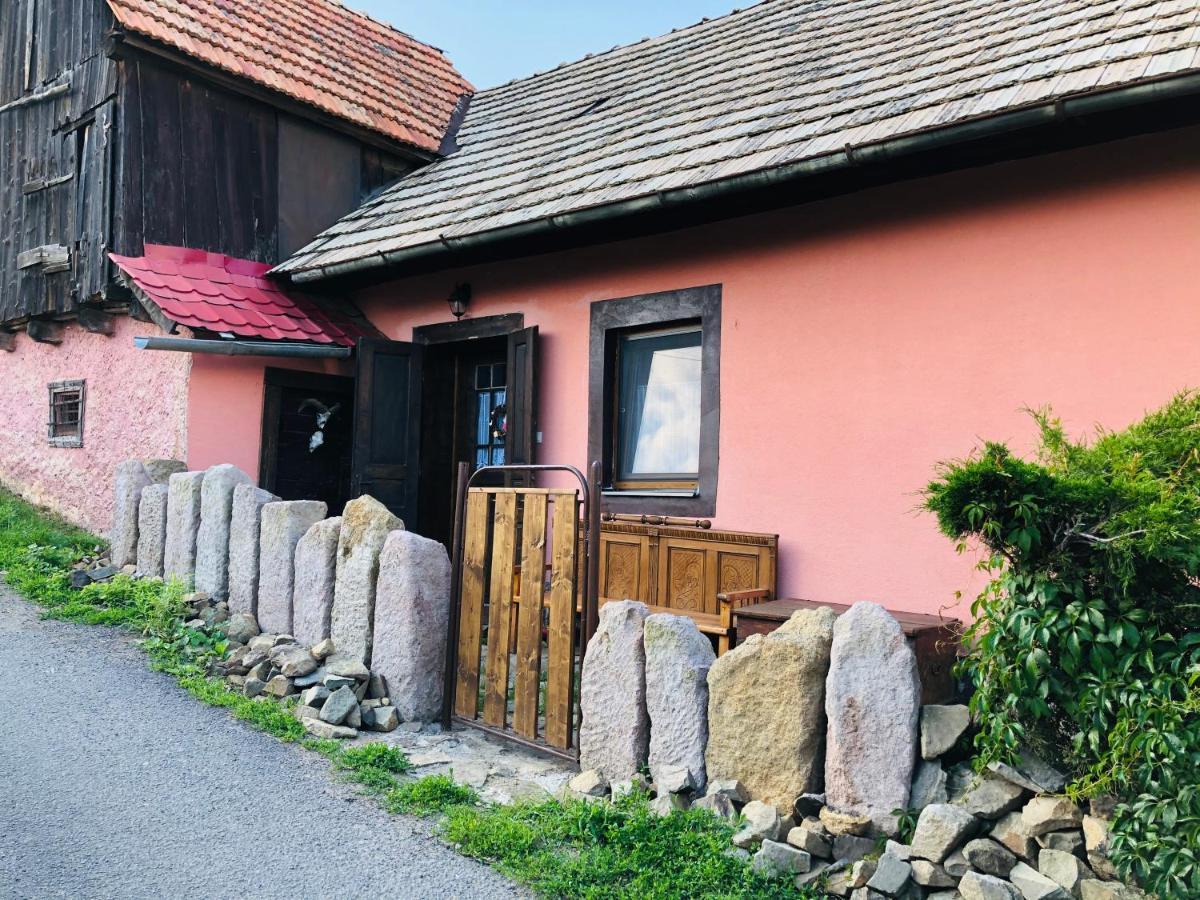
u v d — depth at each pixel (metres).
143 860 3.29
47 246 8.97
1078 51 5.26
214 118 8.66
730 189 5.84
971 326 5.46
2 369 10.80
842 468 5.89
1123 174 5.00
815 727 3.53
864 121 5.61
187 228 8.39
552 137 8.85
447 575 5.06
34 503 10.03
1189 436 3.20
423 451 8.48
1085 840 2.94
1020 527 3.01
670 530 6.41
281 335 7.96
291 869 3.29
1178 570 2.96
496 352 8.53
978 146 5.16
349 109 9.59
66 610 6.11
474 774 4.25
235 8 9.81
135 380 8.63
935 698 3.97
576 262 7.41
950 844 3.03
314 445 8.62
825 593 5.89
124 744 4.29
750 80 7.70
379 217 8.88
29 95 9.43
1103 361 5.00
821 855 3.31
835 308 6.01
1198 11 5.11
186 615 5.93
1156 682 2.79
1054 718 3.13
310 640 5.40
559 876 3.25
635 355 7.23
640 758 3.98
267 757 4.27
